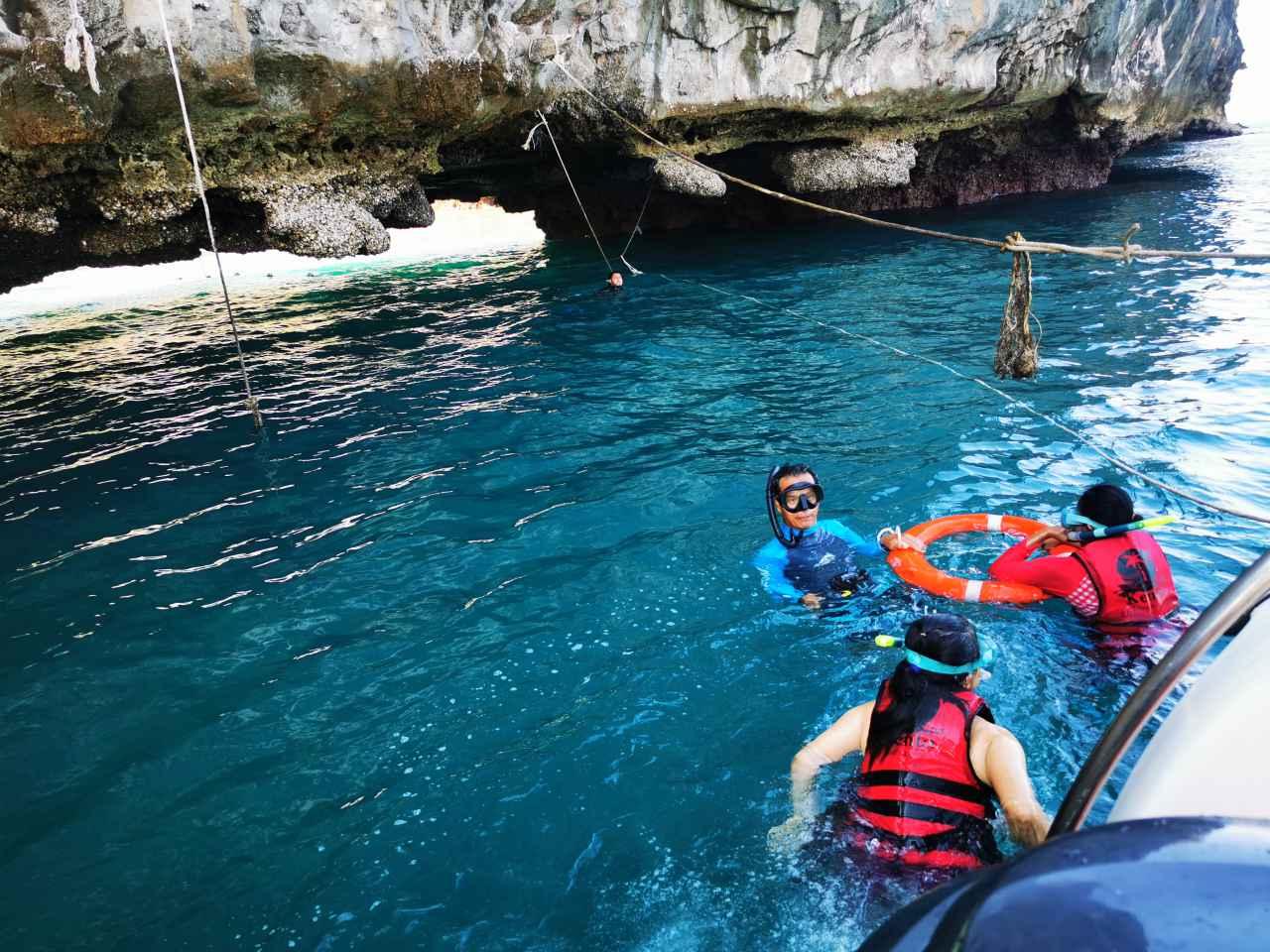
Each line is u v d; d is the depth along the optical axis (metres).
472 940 2.60
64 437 7.96
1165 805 1.61
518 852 2.93
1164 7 21.44
